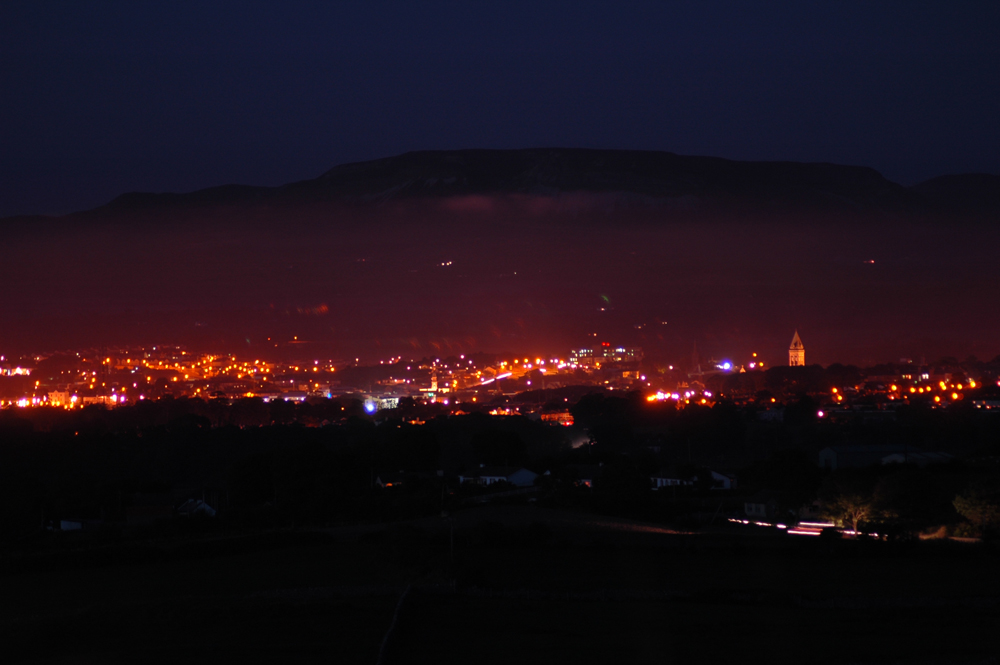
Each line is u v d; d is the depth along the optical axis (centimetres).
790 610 4559
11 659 3566
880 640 4006
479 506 8338
